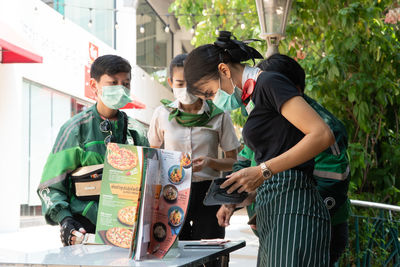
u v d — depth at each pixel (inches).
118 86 91.7
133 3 576.1
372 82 185.9
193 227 121.2
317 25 201.2
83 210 86.2
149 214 66.9
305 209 74.8
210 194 80.8
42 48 403.5
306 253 73.0
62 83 438.0
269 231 77.0
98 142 91.4
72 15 481.7
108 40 558.3
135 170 70.1
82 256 65.7
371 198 193.6
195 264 63.6
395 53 195.9
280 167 70.7
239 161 104.6
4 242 300.7
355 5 182.1
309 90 189.5
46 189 86.9
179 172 69.7
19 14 368.8
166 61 767.1
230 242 82.1
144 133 102.8
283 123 75.4
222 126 126.1
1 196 358.0
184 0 390.6
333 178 97.1
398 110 208.7
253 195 89.1
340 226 110.7
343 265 142.9
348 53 191.9
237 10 352.8
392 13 190.5
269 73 75.6
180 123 123.9
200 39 372.8
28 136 399.9
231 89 79.4
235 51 78.7
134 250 63.9
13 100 366.3
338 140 97.6
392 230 164.9
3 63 357.1
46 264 58.5
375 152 207.8
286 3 174.6
